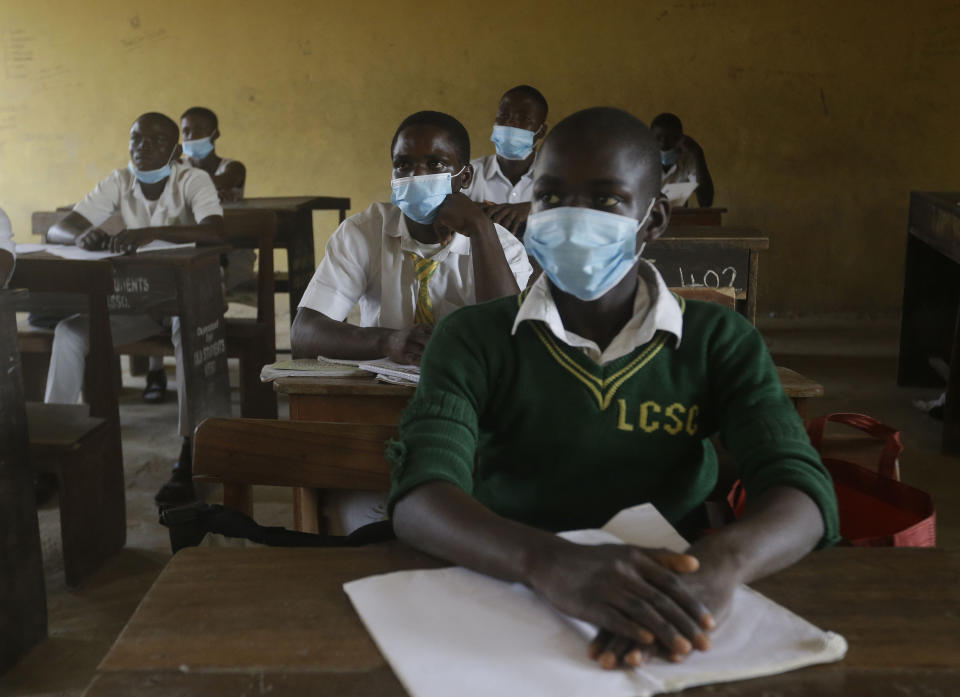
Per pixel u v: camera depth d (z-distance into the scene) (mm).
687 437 1143
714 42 6262
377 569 970
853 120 6277
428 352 1175
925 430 3883
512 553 902
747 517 958
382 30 6359
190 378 3184
